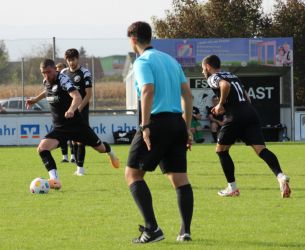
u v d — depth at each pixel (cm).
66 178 2914
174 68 1570
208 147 5191
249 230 1708
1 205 2139
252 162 3725
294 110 6272
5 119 5812
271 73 6294
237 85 2311
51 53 5956
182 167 1566
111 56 6031
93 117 5878
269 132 6341
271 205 2108
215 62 2339
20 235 1673
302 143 5656
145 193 1532
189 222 1572
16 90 5909
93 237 1642
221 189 2498
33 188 2408
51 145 2520
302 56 7831
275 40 6147
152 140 1519
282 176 2217
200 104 6156
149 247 1513
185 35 8575
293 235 1645
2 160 3988
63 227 1772
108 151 2733
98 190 2491
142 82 1506
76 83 3012
